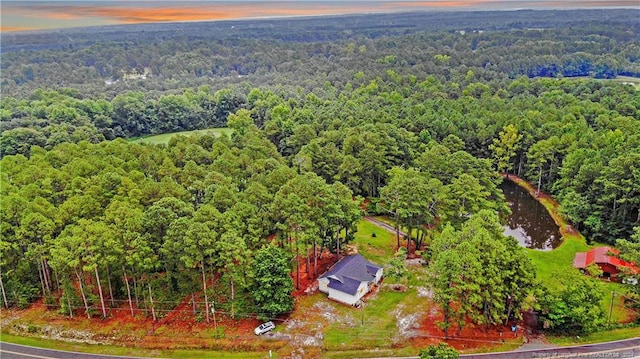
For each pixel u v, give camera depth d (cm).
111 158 8012
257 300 5447
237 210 5916
